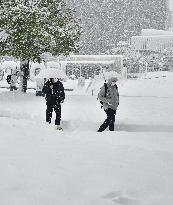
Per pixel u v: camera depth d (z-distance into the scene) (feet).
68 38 84.69
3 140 25.21
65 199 13.42
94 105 68.95
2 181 15.35
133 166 18.62
